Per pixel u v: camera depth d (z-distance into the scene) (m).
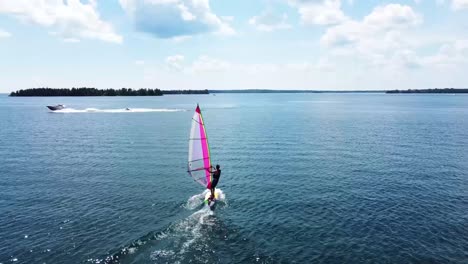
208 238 19.19
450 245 18.48
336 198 25.81
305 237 19.38
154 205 24.23
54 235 19.39
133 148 46.50
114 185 29.03
